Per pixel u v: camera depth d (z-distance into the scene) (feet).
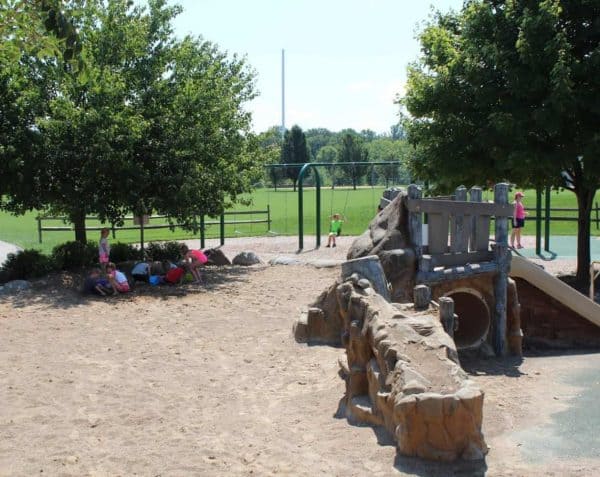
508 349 35.58
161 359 35.14
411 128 54.19
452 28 57.82
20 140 55.98
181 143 60.13
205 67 69.92
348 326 27.48
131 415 26.58
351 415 24.54
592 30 48.39
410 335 23.43
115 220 60.49
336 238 95.66
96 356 35.78
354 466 20.17
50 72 58.44
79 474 21.04
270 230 110.93
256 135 72.33
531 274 37.14
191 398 28.68
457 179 52.01
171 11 64.85
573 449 21.43
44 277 57.41
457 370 21.43
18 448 23.34
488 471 19.47
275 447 22.53
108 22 60.34
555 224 109.91
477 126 50.49
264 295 52.49
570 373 31.55
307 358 34.45
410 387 20.45
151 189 60.59
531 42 46.37
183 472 20.86
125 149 56.70
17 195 57.47
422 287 28.91
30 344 38.29
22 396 29.17
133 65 62.23
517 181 52.44
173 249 68.18
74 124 55.72
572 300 37.35
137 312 46.75
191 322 43.70
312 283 57.41
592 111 45.70
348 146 253.03
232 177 64.44
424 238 38.47
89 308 47.78
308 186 222.69
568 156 46.88
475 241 35.27
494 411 25.26
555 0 47.80
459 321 37.68
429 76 53.57
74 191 57.36
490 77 49.24
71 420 26.12
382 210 40.01
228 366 33.65
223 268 66.59
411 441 20.11
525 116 47.26
